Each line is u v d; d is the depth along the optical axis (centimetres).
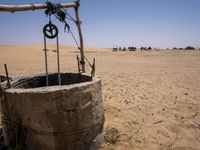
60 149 426
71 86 421
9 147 459
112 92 963
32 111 415
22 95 416
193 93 984
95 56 3578
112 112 712
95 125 465
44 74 601
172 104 829
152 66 2056
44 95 401
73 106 418
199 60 2656
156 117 706
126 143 546
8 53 3519
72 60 2742
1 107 465
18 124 442
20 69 1736
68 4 571
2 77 594
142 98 890
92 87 450
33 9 484
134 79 1316
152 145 552
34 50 4272
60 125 414
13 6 455
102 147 516
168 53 4228
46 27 499
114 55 3816
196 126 664
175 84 1171
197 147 555
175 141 579
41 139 423
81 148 445
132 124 645
